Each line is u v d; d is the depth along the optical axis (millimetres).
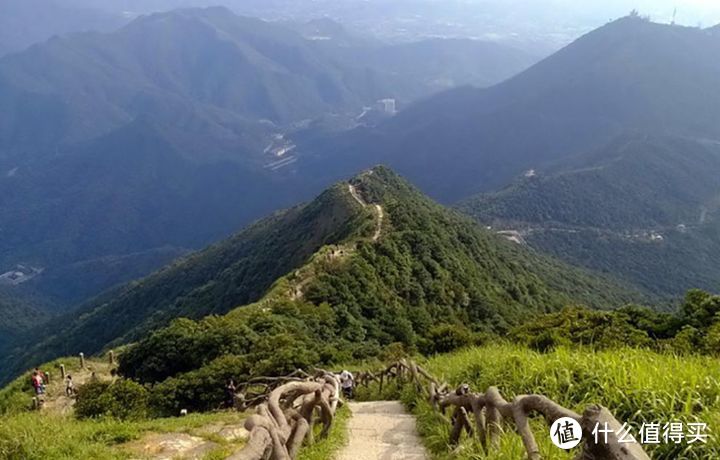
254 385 21141
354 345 35156
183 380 21734
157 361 28734
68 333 93000
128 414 17062
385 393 16641
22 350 102000
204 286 79125
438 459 7168
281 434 5164
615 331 17406
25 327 136625
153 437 9227
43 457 8188
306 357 24734
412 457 7773
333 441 8391
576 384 8047
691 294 20156
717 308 18891
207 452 8227
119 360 32406
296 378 17266
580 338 17047
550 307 64625
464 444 6770
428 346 27719
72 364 34375
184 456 8203
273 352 24219
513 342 20219
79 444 8734
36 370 30688
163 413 20125
